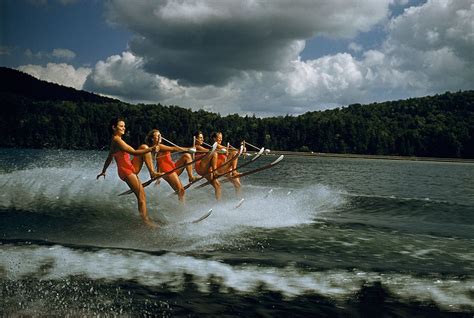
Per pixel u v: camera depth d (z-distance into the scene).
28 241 7.21
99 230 8.26
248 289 5.17
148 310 4.53
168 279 5.47
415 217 11.05
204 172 12.37
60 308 4.55
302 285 5.33
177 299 4.84
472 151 126.75
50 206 10.63
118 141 9.28
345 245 7.53
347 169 49.25
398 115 187.38
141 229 8.42
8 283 5.23
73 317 4.35
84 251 6.61
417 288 5.27
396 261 6.49
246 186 17.55
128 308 4.57
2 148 102.75
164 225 8.86
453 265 6.31
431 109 185.38
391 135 145.12
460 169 62.69
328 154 139.62
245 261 6.29
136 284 5.28
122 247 7.02
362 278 5.61
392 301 4.86
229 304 4.71
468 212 11.86
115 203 11.12
